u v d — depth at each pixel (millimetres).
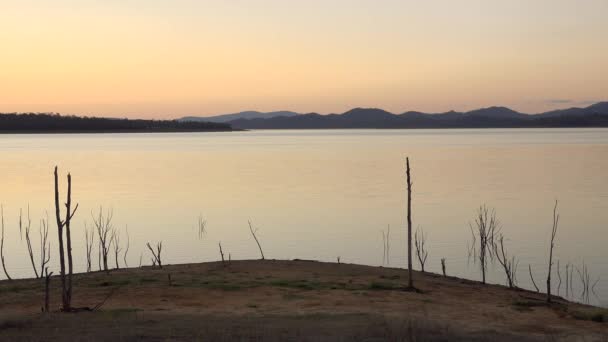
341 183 123000
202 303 29969
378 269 41938
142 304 29719
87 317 25547
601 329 26375
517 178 127875
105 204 94000
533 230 69750
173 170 154375
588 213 81125
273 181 127750
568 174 134875
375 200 97125
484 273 47781
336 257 57906
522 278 49438
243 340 20688
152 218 81312
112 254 60406
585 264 53594
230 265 42156
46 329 22922
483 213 81375
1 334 22016
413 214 82812
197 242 65938
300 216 82312
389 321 23750
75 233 71625
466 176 133875
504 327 26078
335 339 21141
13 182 122562
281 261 44281
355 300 30781
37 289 34000
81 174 142000
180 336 21625
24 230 72562
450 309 29641
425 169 152625
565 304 33031
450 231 70188
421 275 40781
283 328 23297
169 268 41312
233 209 88938
